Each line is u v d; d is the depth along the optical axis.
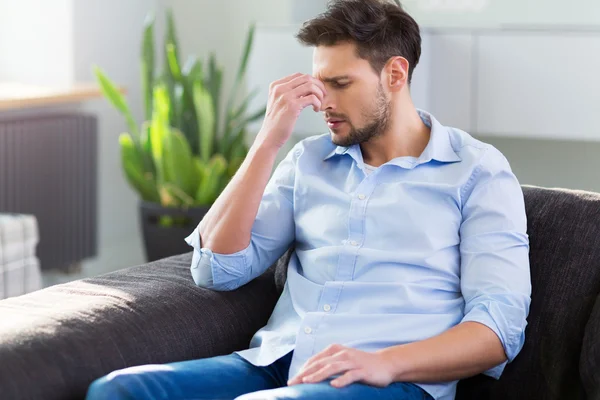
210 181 4.97
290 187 2.59
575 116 4.47
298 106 2.42
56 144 5.18
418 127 2.51
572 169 4.96
